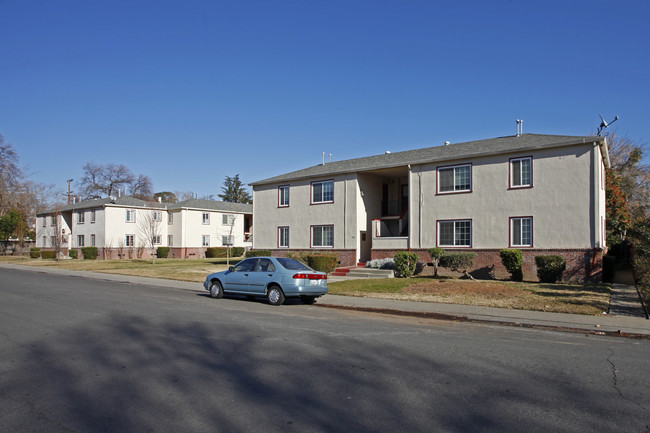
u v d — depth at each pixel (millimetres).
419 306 14320
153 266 35250
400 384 6352
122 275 27562
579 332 10828
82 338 9266
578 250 20297
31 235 64438
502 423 5008
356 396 5855
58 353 8047
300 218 30828
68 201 69000
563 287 17719
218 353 8047
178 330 10094
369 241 29062
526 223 21781
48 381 6484
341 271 25891
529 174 21828
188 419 5102
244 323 11031
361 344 8844
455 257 21078
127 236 51281
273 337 9398
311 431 4785
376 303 15008
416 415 5227
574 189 20547
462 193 23812
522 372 7008
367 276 24516
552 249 20969
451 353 8188
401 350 8367
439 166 24734
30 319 11477
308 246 30266
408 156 28375
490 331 10711
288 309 13898
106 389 6125
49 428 4887
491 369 7152
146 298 16203
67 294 17188
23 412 5336
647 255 17016
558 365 7457
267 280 14922
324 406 5504
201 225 54469
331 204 29234
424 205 25125
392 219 29031
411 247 25484
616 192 30141
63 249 54000
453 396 5871
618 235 30625
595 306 13641
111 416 5199
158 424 4969
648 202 40312
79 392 6008
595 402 5695
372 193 29453
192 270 30688
